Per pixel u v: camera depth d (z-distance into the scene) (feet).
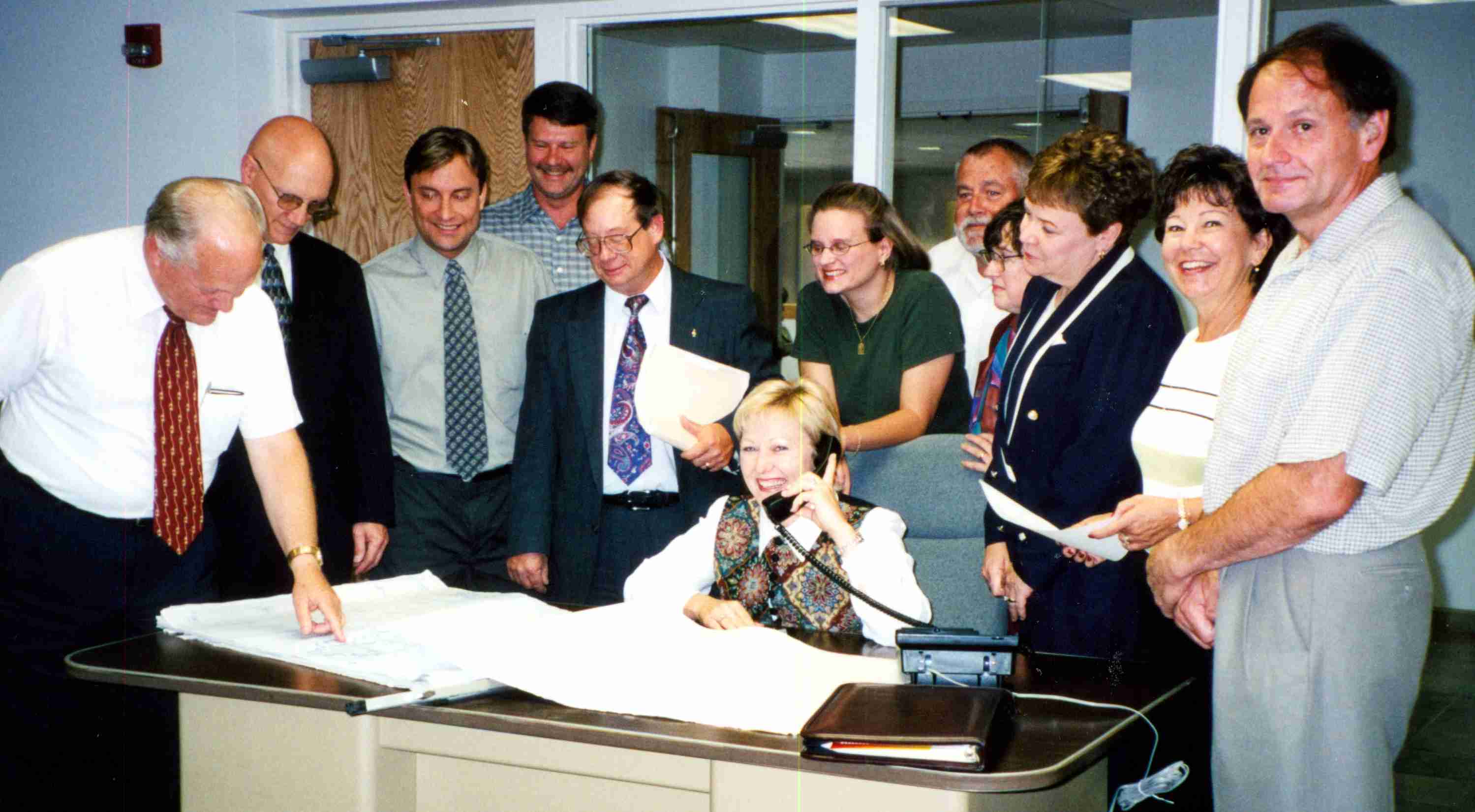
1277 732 5.10
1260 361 5.24
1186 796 5.88
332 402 8.59
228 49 12.59
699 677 5.02
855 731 4.23
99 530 6.80
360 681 5.14
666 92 16.05
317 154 8.33
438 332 9.25
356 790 4.98
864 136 10.84
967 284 9.20
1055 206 6.30
